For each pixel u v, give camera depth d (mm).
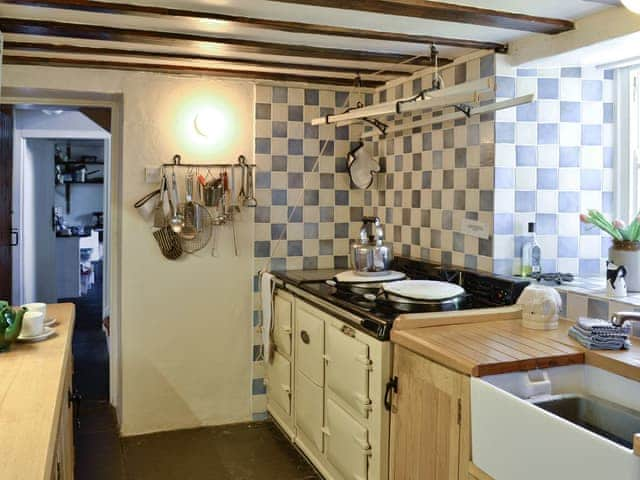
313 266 3676
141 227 3359
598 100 2717
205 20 2318
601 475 1285
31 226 6086
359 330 2346
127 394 3410
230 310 3553
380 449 2191
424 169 3225
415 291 2422
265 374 3611
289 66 3180
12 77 3100
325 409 2705
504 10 2201
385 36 2518
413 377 2027
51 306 2584
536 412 1454
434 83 2607
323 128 3639
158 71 3266
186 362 3496
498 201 2680
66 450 1929
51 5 2094
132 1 2148
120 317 3529
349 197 3729
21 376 1642
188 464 3096
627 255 2285
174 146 3375
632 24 2119
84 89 3213
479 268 2801
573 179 2727
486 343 1967
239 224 3523
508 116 2670
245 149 3494
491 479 1628
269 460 3152
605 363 1803
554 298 2184
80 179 9219
